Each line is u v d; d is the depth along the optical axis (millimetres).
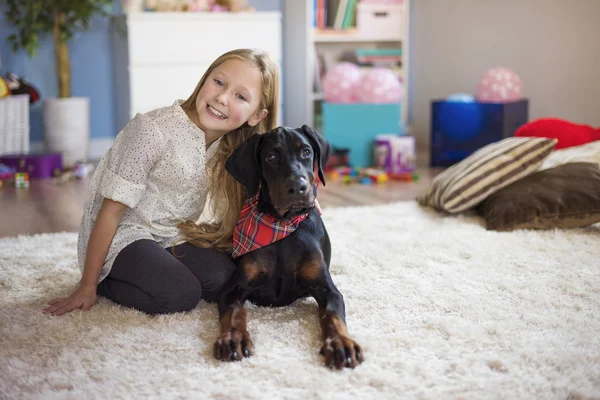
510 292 1982
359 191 3938
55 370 1485
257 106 1927
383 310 1825
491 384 1392
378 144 4609
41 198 3779
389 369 1471
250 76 1872
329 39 5359
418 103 5938
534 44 4617
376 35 5426
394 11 5430
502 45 4898
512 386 1386
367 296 1941
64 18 4957
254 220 1819
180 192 1963
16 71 5133
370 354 1538
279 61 5160
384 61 5484
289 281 1808
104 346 1606
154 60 4840
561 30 4375
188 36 4887
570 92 4355
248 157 1783
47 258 2418
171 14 4805
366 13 5363
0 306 1906
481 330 1670
